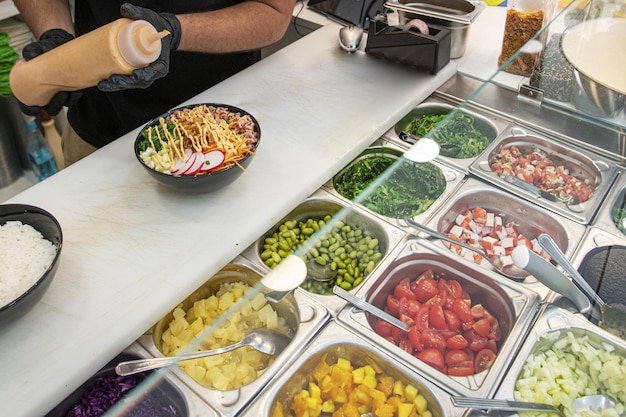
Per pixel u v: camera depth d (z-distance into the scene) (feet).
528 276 3.86
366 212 4.35
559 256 3.80
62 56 3.75
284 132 5.02
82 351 3.21
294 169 4.61
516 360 3.36
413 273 4.04
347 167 4.98
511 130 4.83
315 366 3.43
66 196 4.32
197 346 3.39
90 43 3.59
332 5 7.26
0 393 2.99
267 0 5.54
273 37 5.68
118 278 3.67
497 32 6.84
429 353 3.47
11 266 3.24
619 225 4.10
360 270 4.00
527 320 3.56
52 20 5.29
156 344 3.51
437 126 5.00
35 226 3.61
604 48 4.78
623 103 4.63
